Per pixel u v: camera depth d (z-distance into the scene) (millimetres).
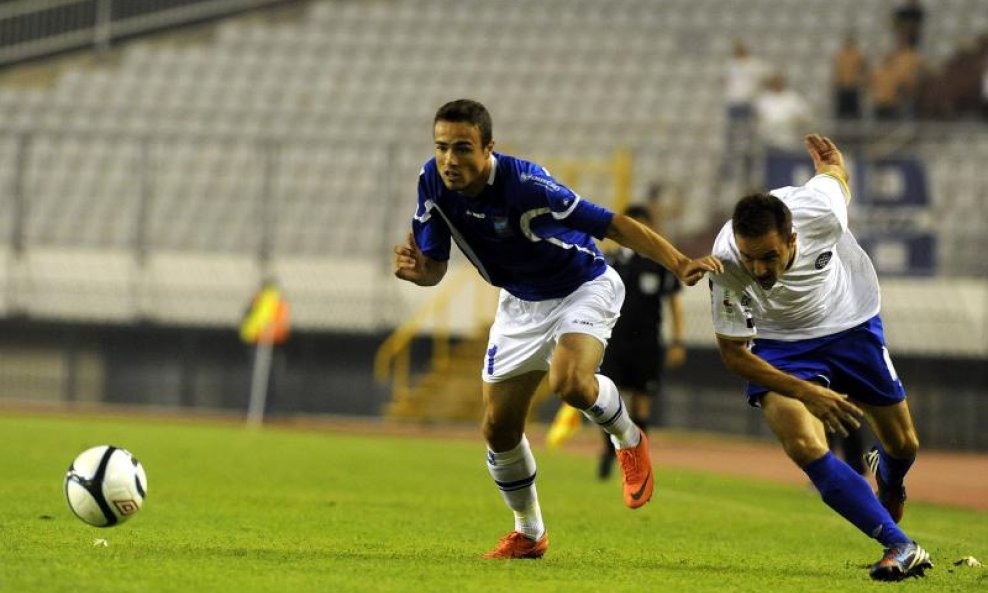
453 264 68500
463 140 17219
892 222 65312
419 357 66062
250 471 36219
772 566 19406
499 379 18812
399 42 82438
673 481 39250
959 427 62594
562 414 42844
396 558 18625
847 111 74000
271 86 80562
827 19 82188
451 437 59094
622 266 37250
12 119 78812
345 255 70500
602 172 73375
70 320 67875
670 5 83250
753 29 82000
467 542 21422
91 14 81250
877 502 17250
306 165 74438
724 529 25656
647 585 16406
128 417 63531
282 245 72375
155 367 67625
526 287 18672
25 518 22531
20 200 69250
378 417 66125
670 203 69625
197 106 79125
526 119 78688
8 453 38750
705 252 66688
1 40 80062
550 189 17625
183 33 82375
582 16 83250
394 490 32250
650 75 80438
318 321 67000
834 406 17453
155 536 20609
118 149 75938
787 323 19172
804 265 18312
